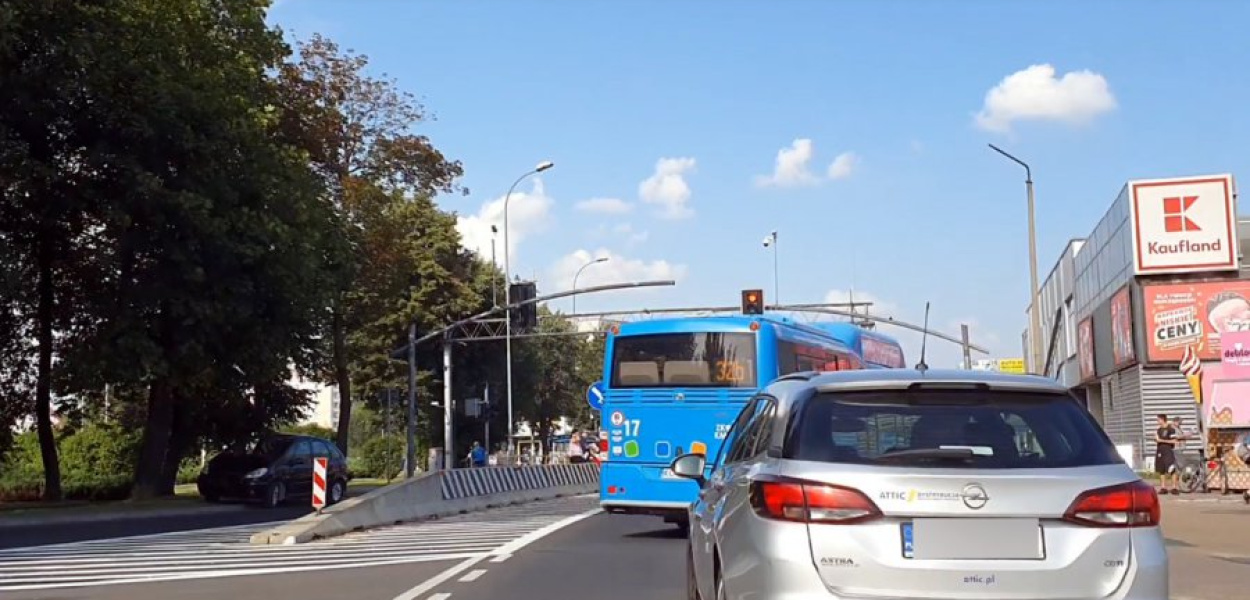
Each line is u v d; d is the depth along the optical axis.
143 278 29.69
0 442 37.41
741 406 17.66
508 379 57.91
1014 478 5.51
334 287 34.72
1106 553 5.49
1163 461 26.47
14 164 26.42
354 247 39.41
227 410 42.09
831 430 5.87
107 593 12.29
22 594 12.27
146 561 15.72
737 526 6.09
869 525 5.51
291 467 31.38
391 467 64.44
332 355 43.97
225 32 32.47
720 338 17.92
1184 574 12.35
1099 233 46.16
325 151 40.09
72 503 32.53
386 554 16.28
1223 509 21.38
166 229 28.88
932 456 5.65
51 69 26.59
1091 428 5.90
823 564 5.52
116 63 27.84
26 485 40.19
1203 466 26.44
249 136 30.31
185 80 29.56
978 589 5.42
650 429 18.03
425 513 24.70
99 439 46.16
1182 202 37.94
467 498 27.91
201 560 15.77
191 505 30.66
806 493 5.63
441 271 65.88
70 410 34.81
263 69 33.88
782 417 6.20
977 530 5.48
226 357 31.69
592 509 27.75
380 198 41.25
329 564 14.99
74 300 33.22
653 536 18.94
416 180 43.00
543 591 11.95
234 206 30.19
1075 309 54.50
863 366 25.95
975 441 5.78
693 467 8.66
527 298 41.50
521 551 16.33
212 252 29.44
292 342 33.16
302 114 38.72
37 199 28.77
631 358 18.33
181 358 30.09
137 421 50.59
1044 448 5.76
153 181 27.42
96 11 27.75
